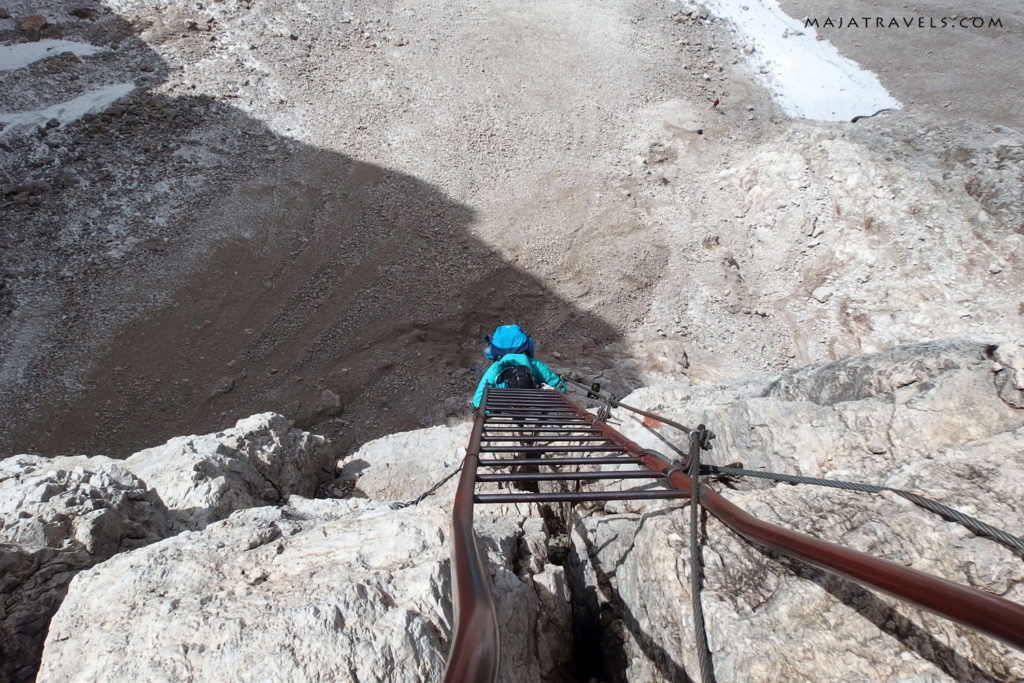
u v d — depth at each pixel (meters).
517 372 6.39
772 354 14.50
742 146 19.56
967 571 2.05
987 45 22.62
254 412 11.83
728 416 4.04
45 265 13.34
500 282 15.18
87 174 15.37
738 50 23.92
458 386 12.95
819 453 3.46
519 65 21.41
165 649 1.93
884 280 14.34
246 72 18.92
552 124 19.44
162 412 11.56
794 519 2.32
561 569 3.08
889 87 21.70
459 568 1.62
